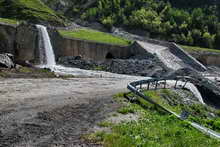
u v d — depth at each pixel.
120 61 47.09
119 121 12.16
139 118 13.38
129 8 100.81
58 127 10.27
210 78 45.97
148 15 93.75
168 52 61.06
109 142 8.77
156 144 8.99
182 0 118.00
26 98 14.84
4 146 7.89
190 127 13.20
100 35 62.84
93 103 15.76
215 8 110.81
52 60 42.72
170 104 23.31
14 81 20.09
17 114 11.41
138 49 55.53
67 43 45.91
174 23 89.62
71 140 8.93
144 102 18.72
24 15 56.19
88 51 49.50
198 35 84.69
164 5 105.50
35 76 24.50
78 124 10.97
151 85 28.36
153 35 88.06
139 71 42.94
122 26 91.75
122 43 58.38
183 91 29.62
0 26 35.50
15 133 9.09
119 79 32.75
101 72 39.59
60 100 15.45
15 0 61.84
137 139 9.27
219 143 10.73
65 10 107.06
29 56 39.91
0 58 26.41
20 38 38.25
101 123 11.30
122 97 19.16
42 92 17.28
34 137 8.91
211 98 35.81
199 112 24.25
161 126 12.11
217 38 87.19
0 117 10.69
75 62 43.19
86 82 25.69
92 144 8.66
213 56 66.00
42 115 11.71
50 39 44.66
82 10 106.81
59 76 27.36
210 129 14.29
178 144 9.32
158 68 44.66
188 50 66.00
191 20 92.44
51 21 58.44
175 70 45.19
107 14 98.06
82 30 65.12
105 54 53.19
